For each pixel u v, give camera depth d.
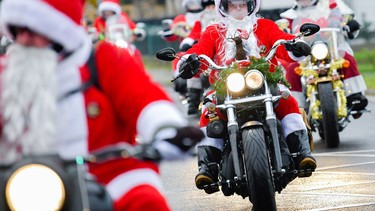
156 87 11.56
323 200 23.41
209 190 21.58
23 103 10.70
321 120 31.91
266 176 19.64
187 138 11.05
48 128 10.67
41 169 10.09
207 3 39.12
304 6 32.72
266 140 20.69
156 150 11.16
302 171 21.38
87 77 11.51
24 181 10.02
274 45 21.28
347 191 24.44
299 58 21.78
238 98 20.67
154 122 11.20
